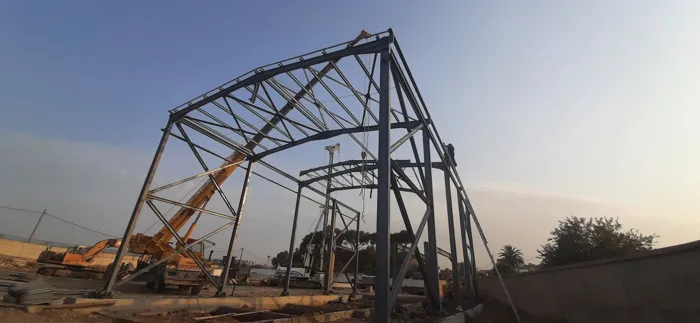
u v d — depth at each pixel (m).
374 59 9.88
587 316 11.36
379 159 7.89
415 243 9.62
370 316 14.02
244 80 12.20
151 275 19.09
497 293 22.45
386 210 7.30
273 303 15.92
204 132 14.32
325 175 20.23
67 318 8.04
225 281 14.82
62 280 19.39
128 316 9.52
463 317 13.20
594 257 32.59
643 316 8.88
